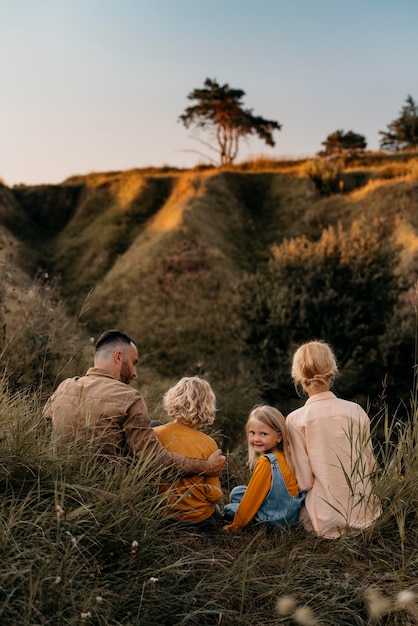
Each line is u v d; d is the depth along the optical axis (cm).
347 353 1561
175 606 248
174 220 3322
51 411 334
